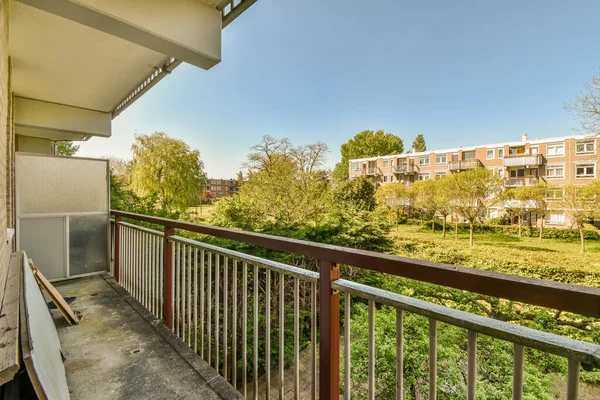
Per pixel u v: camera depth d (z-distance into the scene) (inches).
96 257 150.7
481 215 682.8
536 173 815.7
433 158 1001.5
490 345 144.6
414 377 134.0
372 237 409.4
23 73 146.2
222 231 67.6
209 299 75.1
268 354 58.2
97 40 117.0
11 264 81.0
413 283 267.1
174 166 562.3
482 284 27.6
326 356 44.1
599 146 712.4
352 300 233.8
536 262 475.5
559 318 221.6
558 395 134.0
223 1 101.6
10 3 91.5
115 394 62.7
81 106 201.6
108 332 90.4
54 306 109.7
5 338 32.8
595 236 625.3
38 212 134.8
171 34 92.3
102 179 153.1
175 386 65.9
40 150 260.4
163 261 98.4
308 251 46.6
